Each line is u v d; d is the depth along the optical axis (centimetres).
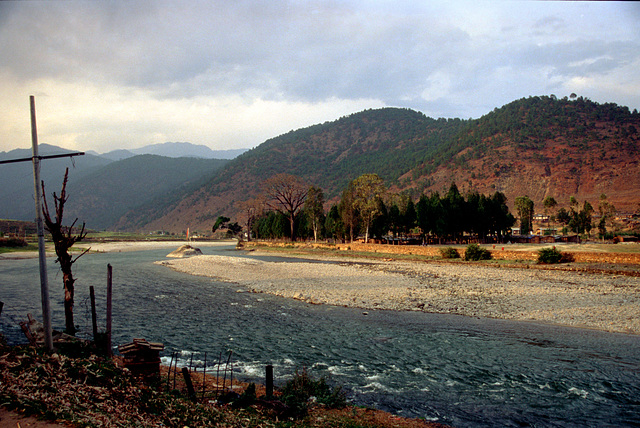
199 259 7550
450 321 2656
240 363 1902
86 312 2992
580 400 1480
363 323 2627
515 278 4338
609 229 12531
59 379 1106
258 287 4147
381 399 1498
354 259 7438
